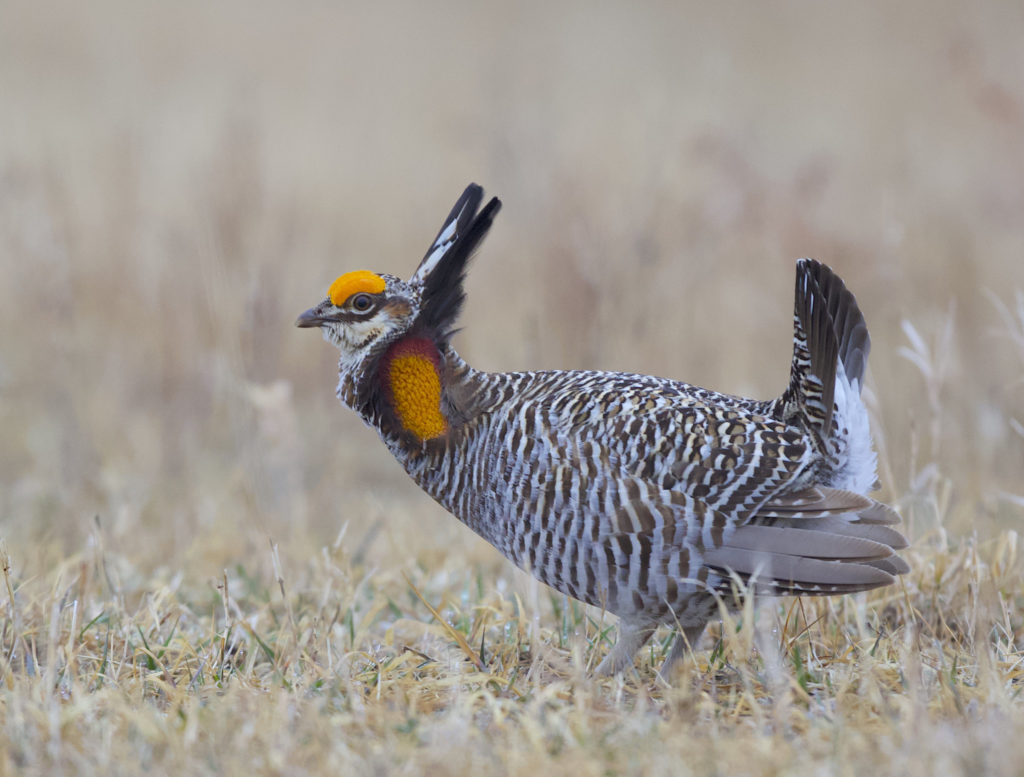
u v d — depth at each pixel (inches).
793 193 551.2
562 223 542.3
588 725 228.2
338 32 1222.9
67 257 553.3
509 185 591.2
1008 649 272.2
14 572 336.8
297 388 566.9
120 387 541.0
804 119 860.6
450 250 298.2
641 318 490.3
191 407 508.1
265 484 421.4
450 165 772.6
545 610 328.8
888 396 475.5
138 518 416.5
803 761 205.0
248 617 323.3
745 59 1057.5
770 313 588.4
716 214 542.9
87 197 682.2
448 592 338.0
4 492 467.8
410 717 234.5
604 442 259.4
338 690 254.5
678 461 257.8
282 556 367.6
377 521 397.4
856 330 269.1
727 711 245.1
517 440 267.3
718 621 306.8
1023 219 575.5
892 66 956.6
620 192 592.7
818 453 265.9
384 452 531.5
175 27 1200.2
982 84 578.6
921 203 621.0
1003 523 380.8
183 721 231.8
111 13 1241.4
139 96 938.7
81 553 360.2
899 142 748.6
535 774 203.2
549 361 502.9
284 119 906.7
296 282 584.1
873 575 251.3
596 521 260.4
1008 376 506.0
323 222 676.1
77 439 463.2
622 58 1048.8
